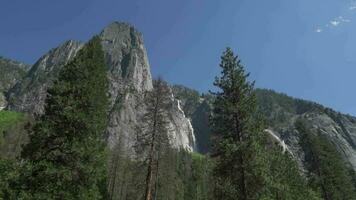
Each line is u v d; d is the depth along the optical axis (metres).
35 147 23.83
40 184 22.30
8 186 21.83
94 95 26.48
